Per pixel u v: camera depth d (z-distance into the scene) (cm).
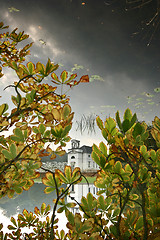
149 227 62
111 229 62
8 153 65
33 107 74
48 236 100
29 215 106
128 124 66
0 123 66
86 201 63
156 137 68
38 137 71
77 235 52
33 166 63
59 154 69
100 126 63
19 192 68
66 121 65
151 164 68
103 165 60
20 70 79
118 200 69
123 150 65
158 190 65
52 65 73
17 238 101
